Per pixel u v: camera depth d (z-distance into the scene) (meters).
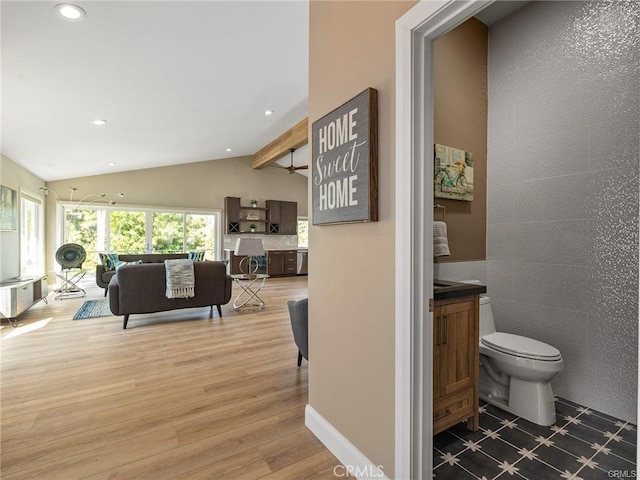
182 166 8.11
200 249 8.43
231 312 4.73
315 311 1.84
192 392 2.29
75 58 2.61
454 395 1.73
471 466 1.56
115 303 3.84
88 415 1.98
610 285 2.01
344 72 1.59
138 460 1.58
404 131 1.23
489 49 2.60
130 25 2.32
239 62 3.23
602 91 2.02
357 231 1.50
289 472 1.51
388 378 1.33
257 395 2.25
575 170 2.15
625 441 1.75
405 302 1.23
